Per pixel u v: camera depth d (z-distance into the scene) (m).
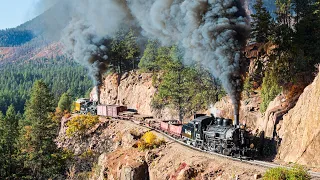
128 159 33.72
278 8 38.34
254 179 22.00
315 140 22.78
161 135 39.44
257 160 25.70
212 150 28.42
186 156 28.94
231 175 23.72
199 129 30.12
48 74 199.75
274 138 28.00
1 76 199.75
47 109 49.00
